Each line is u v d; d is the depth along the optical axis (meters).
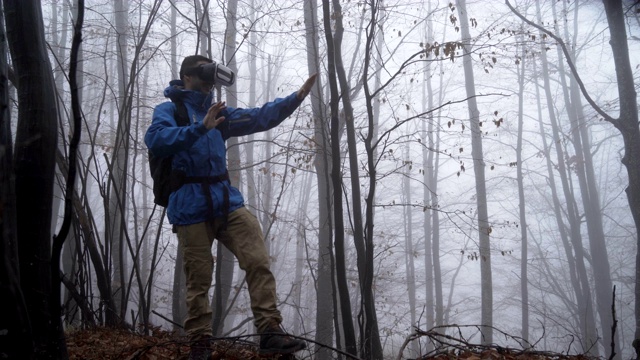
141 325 5.76
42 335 2.88
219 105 3.07
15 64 3.21
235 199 3.45
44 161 3.08
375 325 4.77
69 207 2.73
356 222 5.29
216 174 3.40
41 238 3.03
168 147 3.08
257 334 3.21
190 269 3.37
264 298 3.33
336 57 5.41
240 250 3.38
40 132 3.08
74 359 4.07
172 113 3.37
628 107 9.23
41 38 3.29
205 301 3.42
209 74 3.47
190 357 3.36
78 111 2.71
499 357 3.89
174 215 3.35
